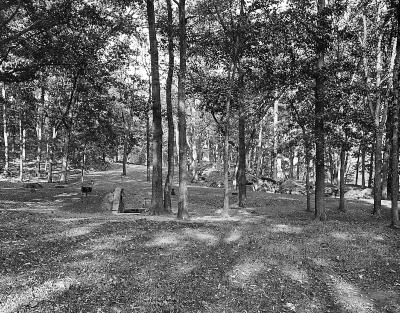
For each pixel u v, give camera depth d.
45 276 8.24
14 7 21.97
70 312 6.70
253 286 8.88
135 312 7.00
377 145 22.39
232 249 11.88
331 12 18.42
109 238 12.20
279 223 17.72
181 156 18.47
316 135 18.73
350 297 8.71
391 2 18.53
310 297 8.55
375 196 22.20
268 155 54.53
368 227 16.89
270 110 45.56
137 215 19.80
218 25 24.84
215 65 23.27
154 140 19.88
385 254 12.13
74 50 22.44
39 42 21.23
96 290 7.77
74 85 30.91
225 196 20.70
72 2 20.47
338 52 22.80
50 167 38.56
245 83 22.89
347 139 20.36
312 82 19.83
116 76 41.50
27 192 28.91
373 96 23.52
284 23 18.73
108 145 41.25
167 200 21.16
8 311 6.52
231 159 66.94
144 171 52.03
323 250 12.34
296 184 37.72
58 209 21.97
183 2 18.56
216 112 22.88
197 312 7.29
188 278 9.02
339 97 18.92
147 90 39.72
